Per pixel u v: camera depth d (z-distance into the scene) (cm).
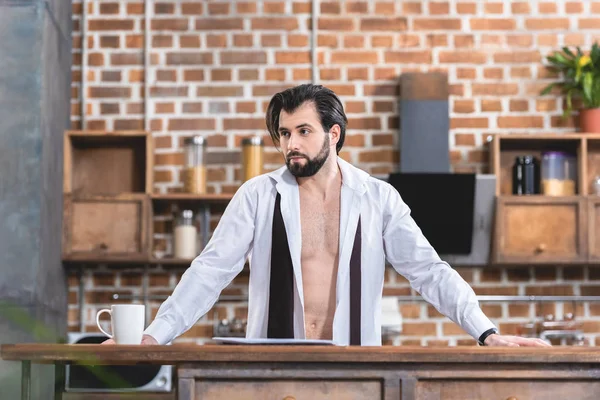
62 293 627
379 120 655
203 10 664
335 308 347
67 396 538
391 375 263
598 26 668
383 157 652
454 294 337
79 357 254
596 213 623
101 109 659
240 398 261
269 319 346
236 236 348
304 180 358
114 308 289
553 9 667
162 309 327
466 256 630
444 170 634
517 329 641
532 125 657
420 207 617
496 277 646
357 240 352
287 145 346
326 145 348
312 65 659
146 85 659
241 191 357
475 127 656
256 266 352
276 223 350
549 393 268
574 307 645
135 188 648
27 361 262
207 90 660
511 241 622
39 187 557
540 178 640
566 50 650
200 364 260
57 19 609
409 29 663
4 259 551
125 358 255
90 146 649
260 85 660
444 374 264
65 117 641
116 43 664
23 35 564
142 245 620
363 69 659
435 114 638
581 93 650
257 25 664
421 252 352
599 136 629
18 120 560
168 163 655
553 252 621
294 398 262
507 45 664
